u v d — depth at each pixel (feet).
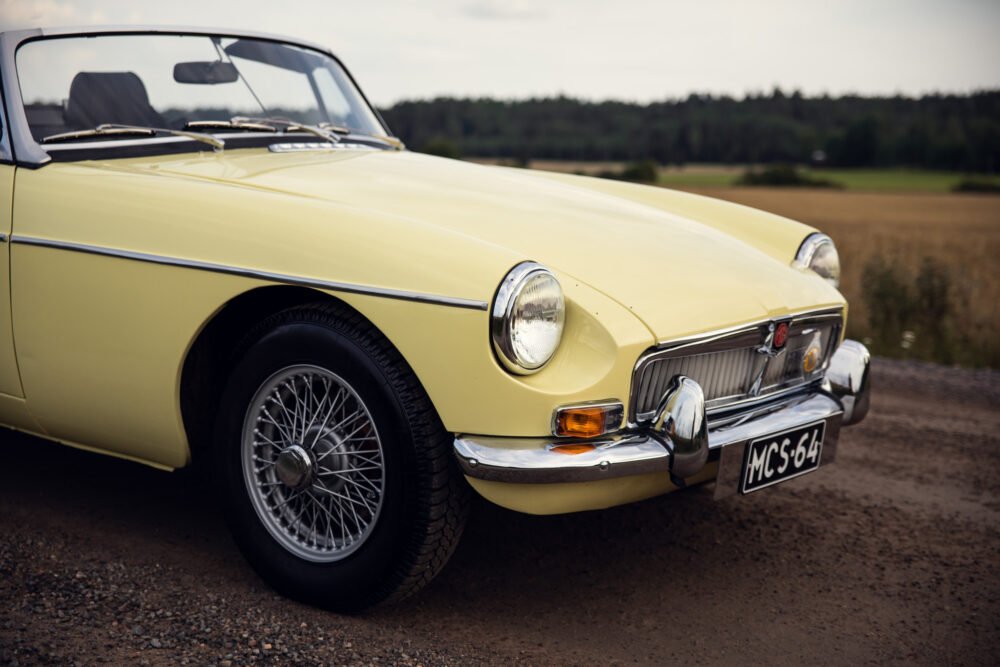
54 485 10.37
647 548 9.66
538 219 8.70
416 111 171.73
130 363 8.27
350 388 7.38
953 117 249.55
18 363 9.00
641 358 7.30
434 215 8.29
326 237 7.43
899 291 27.25
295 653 7.12
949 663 7.65
